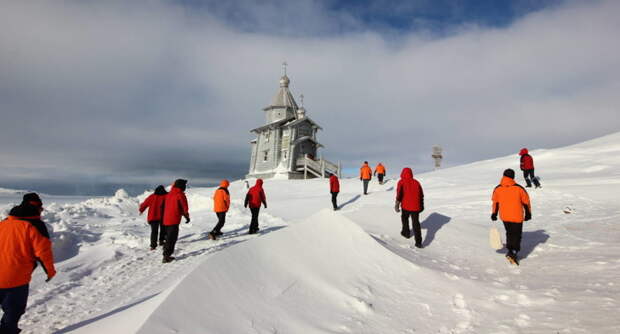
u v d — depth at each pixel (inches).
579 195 378.9
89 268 212.4
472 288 135.4
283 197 716.0
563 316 103.7
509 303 119.3
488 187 512.7
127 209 512.1
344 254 157.8
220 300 102.0
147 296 137.9
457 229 249.9
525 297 121.0
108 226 361.1
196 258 225.9
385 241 205.2
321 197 622.8
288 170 1400.1
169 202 225.8
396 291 135.6
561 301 115.2
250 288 113.7
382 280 143.6
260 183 331.6
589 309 106.1
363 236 171.0
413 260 171.9
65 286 175.9
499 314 111.3
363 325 107.5
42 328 123.6
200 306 96.0
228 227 379.9
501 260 188.1
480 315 112.0
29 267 110.5
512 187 183.5
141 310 93.7
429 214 281.7
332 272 141.7
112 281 183.8
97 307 142.6
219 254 119.4
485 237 241.1
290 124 1419.8
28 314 138.0
